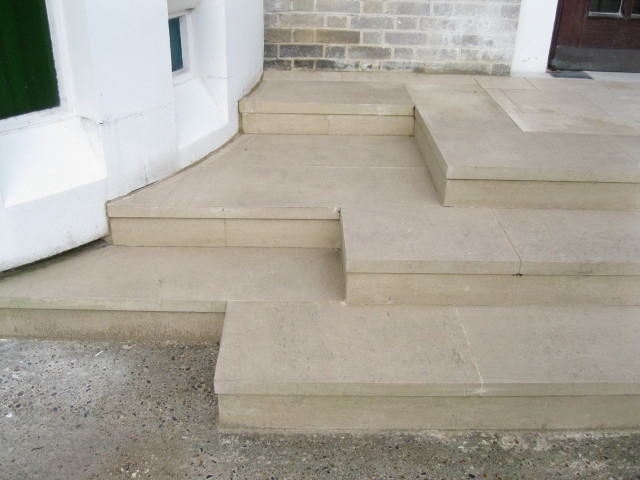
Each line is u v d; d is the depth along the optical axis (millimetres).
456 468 2209
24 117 2639
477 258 2549
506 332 2488
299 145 3664
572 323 2545
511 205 2979
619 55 4621
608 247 2652
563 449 2299
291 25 4332
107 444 2270
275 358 2332
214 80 3525
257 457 2236
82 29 2543
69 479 2131
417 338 2447
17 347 2711
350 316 2555
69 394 2479
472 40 4402
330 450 2271
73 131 2771
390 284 2586
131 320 2711
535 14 4477
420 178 3275
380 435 2342
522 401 2305
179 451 2252
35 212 2629
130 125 2859
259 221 2953
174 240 2994
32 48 2580
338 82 4227
